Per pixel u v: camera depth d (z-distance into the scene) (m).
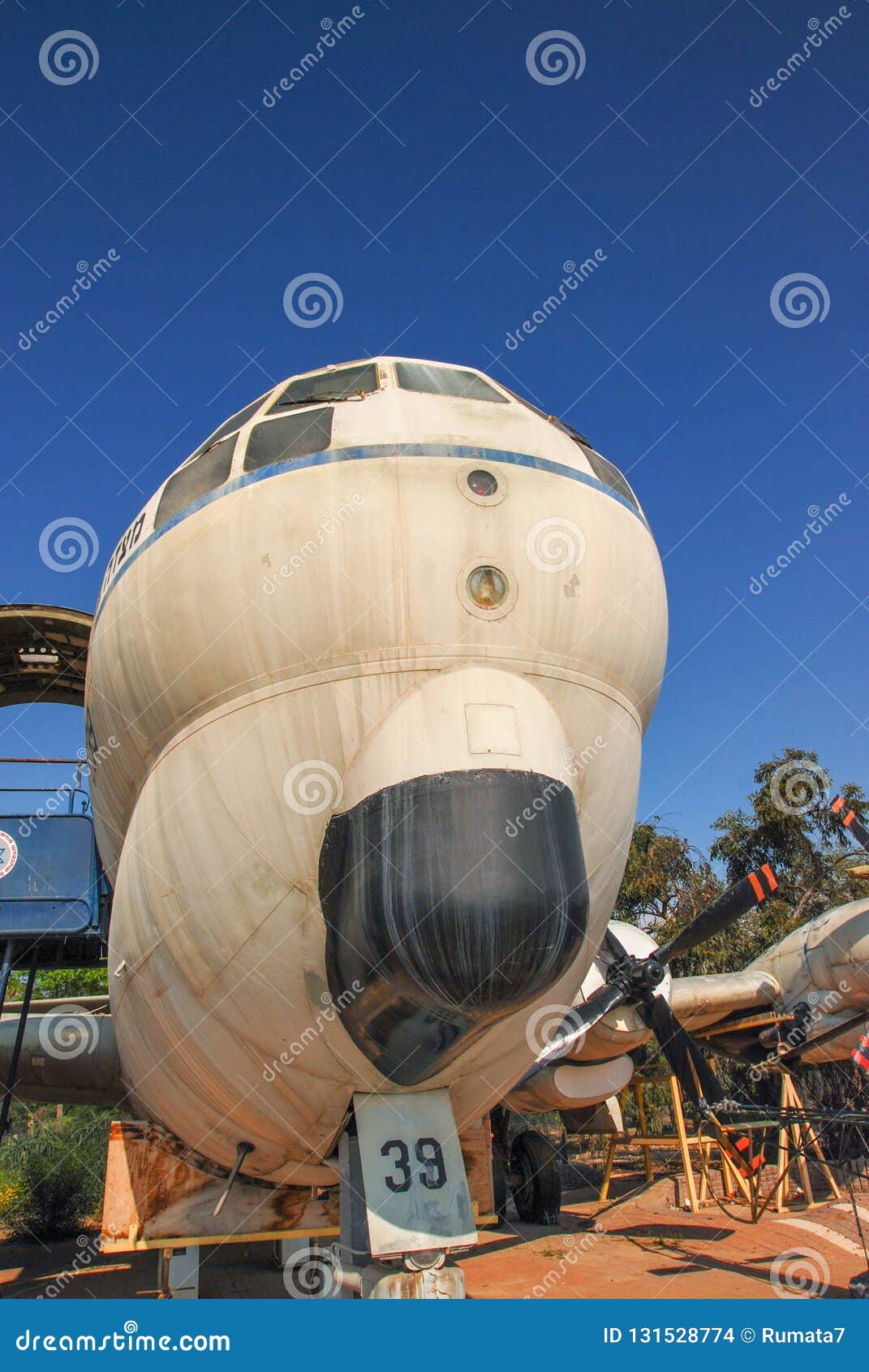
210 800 4.40
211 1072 5.00
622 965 7.87
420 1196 4.43
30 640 9.03
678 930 19.30
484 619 4.23
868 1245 8.48
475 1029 4.09
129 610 4.75
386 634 4.16
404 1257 4.33
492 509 4.37
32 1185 14.44
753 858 20.86
